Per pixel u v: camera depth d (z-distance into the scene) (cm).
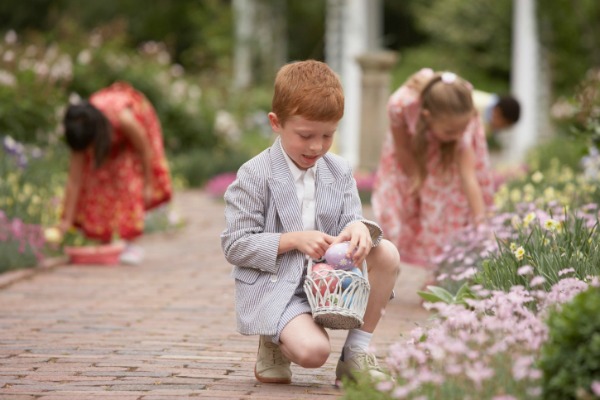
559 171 1239
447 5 3503
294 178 431
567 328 316
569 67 2423
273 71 3131
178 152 1934
